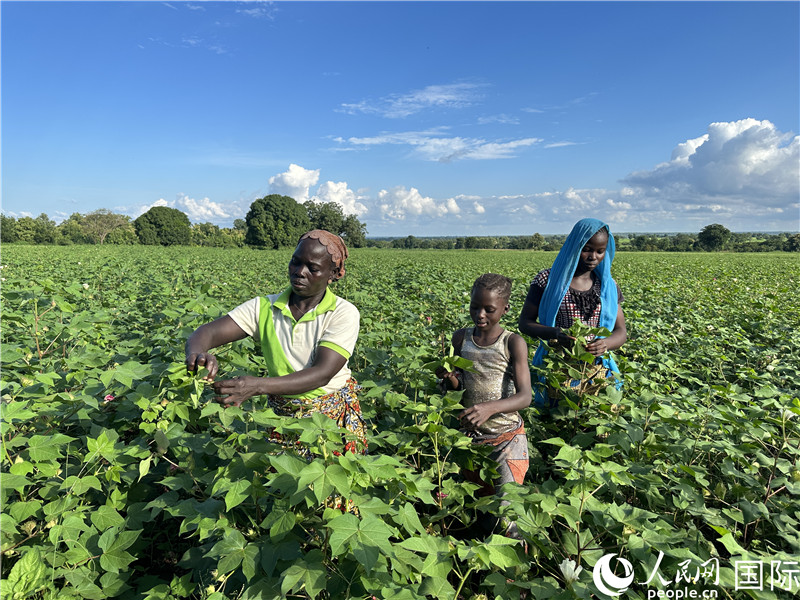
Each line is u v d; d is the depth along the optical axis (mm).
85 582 2053
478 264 29609
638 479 2705
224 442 2486
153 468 2797
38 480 2510
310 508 2100
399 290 11500
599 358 3779
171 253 36500
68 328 4008
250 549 1906
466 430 2910
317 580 1765
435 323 5977
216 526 1998
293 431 2238
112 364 3828
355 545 1667
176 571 2607
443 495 2719
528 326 3883
